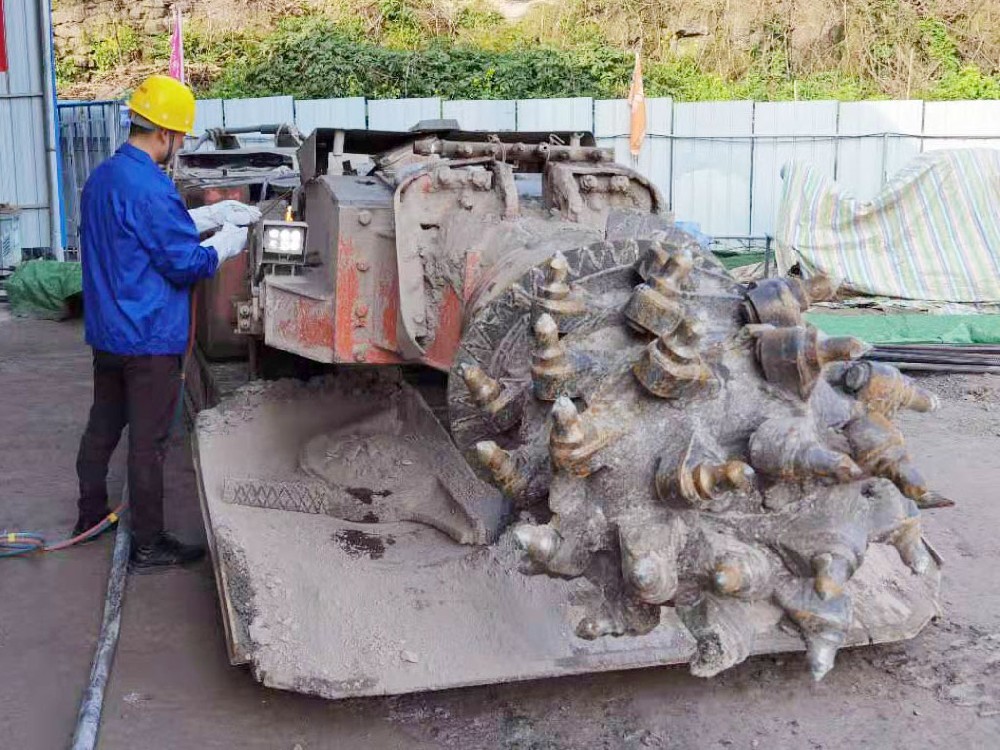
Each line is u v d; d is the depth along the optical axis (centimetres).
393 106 1705
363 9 2272
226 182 731
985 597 438
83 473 504
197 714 353
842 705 358
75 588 459
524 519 370
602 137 1691
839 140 1661
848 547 265
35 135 1405
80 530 513
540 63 2095
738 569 254
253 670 338
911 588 387
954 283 1159
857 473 247
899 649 394
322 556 389
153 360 452
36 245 1430
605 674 376
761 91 2119
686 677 375
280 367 560
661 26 2230
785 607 268
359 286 415
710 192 1709
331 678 329
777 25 2194
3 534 516
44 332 1062
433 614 358
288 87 2138
